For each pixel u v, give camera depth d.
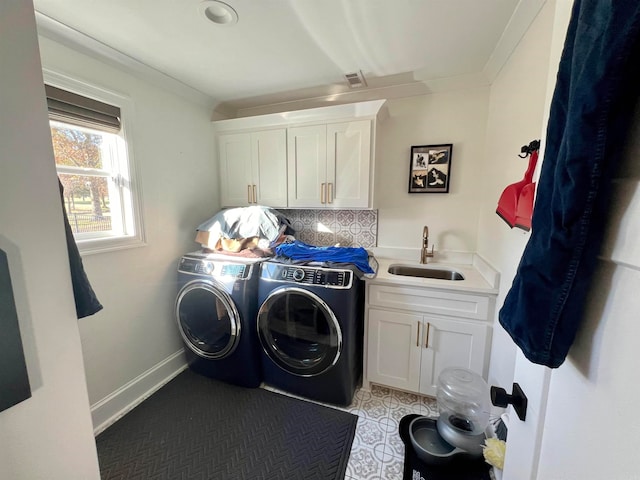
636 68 0.36
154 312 2.06
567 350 0.47
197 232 2.29
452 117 2.15
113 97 1.72
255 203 2.47
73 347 0.68
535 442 0.60
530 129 1.29
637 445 0.35
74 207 1.64
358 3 1.28
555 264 0.46
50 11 1.32
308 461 1.46
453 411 1.55
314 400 1.89
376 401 1.89
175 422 1.72
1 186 0.55
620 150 0.39
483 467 1.40
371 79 2.08
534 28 1.27
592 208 0.41
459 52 1.70
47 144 0.62
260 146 2.38
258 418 1.74
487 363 1.70
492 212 1.83
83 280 0.96
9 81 0.55
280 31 1.49
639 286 0.35
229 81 2.09
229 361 2.01
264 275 1.88
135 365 1.93
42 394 0.62
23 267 0.58
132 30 1.47
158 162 2.03
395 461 1.45
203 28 1.46
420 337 1.81
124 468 1.43
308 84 2.15
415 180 2.28
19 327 0.58
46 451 0.64
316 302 1.74
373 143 2.04
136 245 1.89
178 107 2.17
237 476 1.38
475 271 2.02
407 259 2.38
